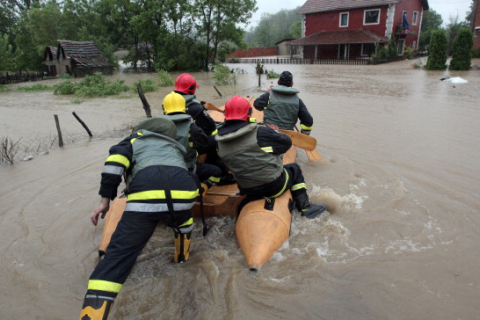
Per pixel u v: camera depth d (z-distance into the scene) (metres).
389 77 20.48
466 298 3.05
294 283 3.25
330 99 12.69
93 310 2.59
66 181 5.82
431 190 5.07
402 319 2.84
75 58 27.95
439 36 24.36
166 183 3.01
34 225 4.45
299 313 2.93
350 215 4.42
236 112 3.72
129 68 35.81
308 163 6.21
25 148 7.96
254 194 4.01
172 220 3.13
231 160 3.82
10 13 45.62
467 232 4.02
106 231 3.83
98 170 6.30
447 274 3.34
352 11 38.88
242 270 3.44
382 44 37.50
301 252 3.68
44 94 18.52
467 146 6.89
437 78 19.23
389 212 4.48
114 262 2.78
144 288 3.25
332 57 40.22
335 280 3.28
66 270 3.58
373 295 3.10
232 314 2.94
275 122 5.62
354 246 3.80
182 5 29.72
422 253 3.66
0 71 30.23
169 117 3.90
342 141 7.39
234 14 31.41
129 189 3.06
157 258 3.67
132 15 31.91
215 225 4.23
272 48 69.81
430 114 9.74
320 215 4.37
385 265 3.48
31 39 37.75
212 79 23.25
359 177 5.61
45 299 3.18
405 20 38.06
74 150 7.61
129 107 13.31
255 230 3.68
